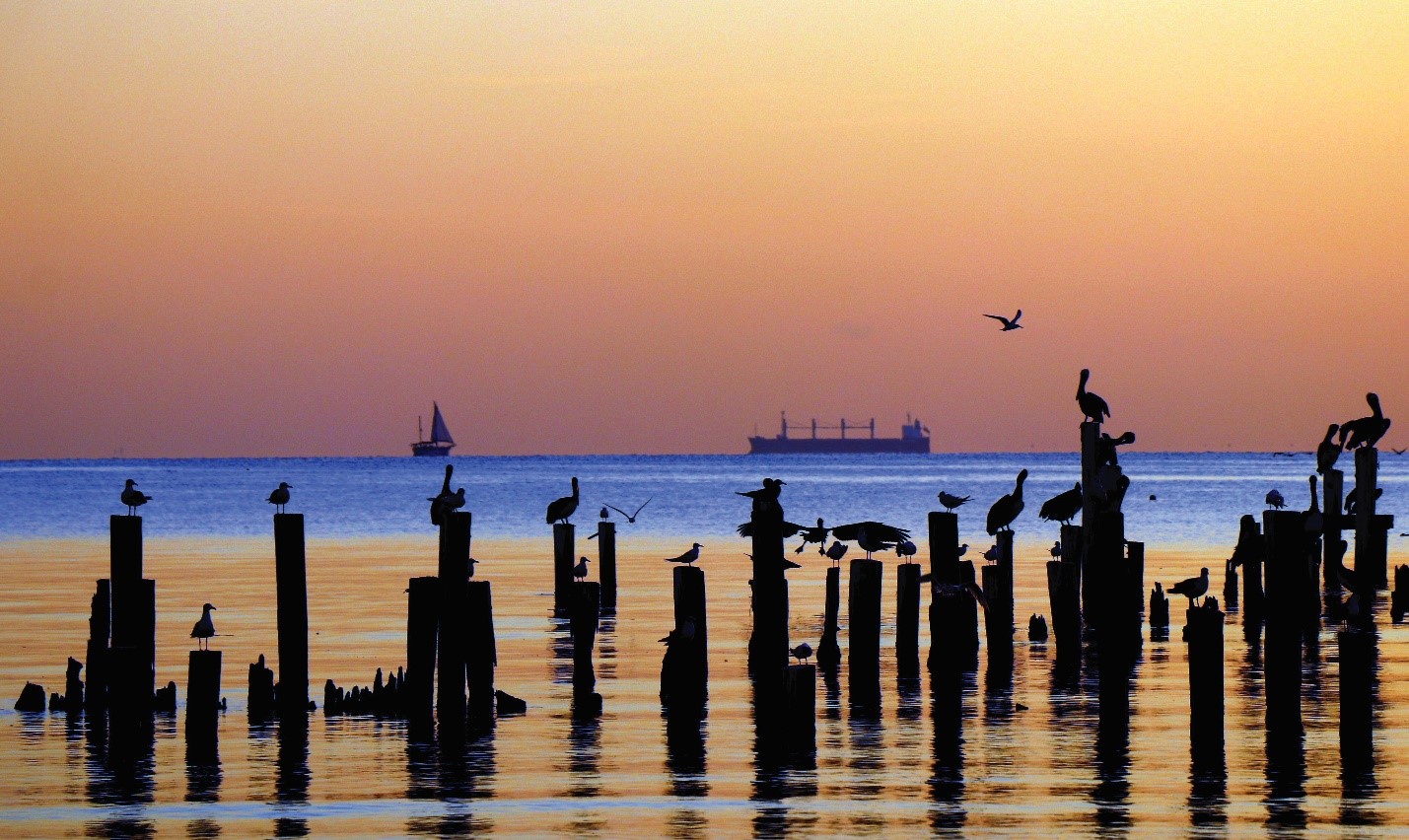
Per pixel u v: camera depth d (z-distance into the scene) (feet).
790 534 195.31
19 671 223.71
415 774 164.76
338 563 402.11
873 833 142.82
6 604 302.86
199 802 154.51
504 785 160.35
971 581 226.17
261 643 247.29
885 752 172.55
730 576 361.51
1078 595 228.02
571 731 184.75
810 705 171.22
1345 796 152.76
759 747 175.73
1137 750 171.63
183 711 195.11
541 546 472.44
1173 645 246.68
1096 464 228.22
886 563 394.73
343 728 186.60
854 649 204.13
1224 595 302.04
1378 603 292.81
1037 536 495.82
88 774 164.96
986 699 201.05
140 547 204.03
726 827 144.97
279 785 160.76
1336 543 322.55
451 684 183.83
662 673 202.69
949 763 167.43
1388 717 184.55
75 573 374.02
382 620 276.00
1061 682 212.64
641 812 150.00
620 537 510.17
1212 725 168.25
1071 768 164.66
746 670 223.71
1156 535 517.96
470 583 190.19
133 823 147.33
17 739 180.34
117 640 193.06
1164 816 146.61
